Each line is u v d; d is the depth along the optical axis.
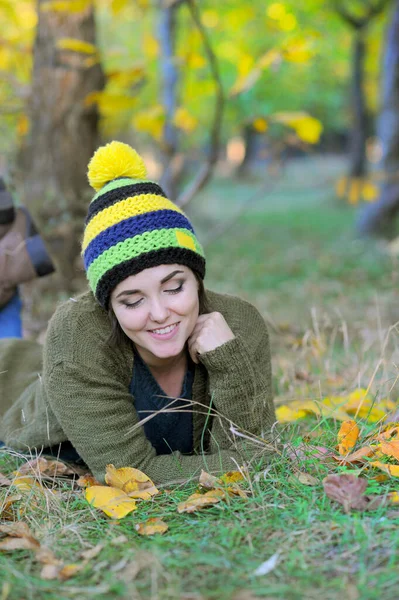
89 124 5.30
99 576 1.86
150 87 7.49
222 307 2.65
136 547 1.98
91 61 4.81
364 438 2.60
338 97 16.42
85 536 2.11
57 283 5.15
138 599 1.73
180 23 8.17
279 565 1.85
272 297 6.77
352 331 4.82
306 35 4.78
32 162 5.28
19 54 5.96
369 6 12.32
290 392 3.50
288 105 12.18
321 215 15.96
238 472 2.36
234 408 2.47
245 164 27.59
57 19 5.16
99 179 2.45
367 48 15.09
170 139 6.13
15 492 2.43
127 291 2.29
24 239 3.62
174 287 2.33
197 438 2.68
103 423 2.45
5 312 3.70
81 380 2.46
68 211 5.17
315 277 7.48
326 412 3.09
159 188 2.40
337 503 2.14
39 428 2.74
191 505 2.19
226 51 7.68
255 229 13.77
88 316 2.50
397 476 2.28
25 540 2.03
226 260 9.79
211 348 2.45
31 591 1.79
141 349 2.49
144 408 2.58
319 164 30.30
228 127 11.17
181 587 1.77
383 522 1.98
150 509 2.26
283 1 7.49
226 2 7.84
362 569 1.77
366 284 6.93
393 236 10.84
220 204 19.70
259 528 2.04
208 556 1.89
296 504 2.14
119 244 2.27
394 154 10.71
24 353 3.31
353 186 7.11
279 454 2.45
